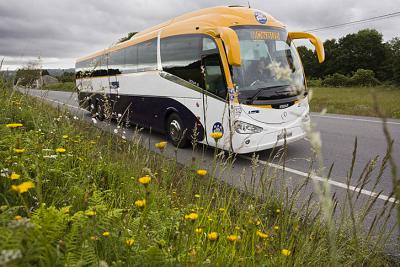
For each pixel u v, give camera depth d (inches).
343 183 205.0
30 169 124.2
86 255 70.8
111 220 91.9
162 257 75.5
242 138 242.1
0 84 258.2
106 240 80.4
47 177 125.0
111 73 457.4
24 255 60.3
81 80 253.8
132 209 115.8
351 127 413.1
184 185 149.6
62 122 221.1
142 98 377.4
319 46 281.6
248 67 253.0
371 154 276.7
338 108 654.5
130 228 93.9
